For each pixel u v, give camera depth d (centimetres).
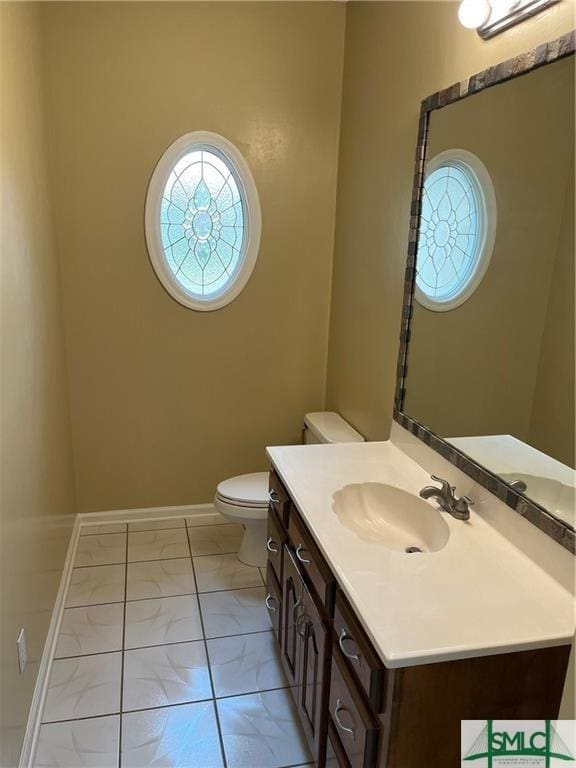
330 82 280
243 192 284
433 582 127
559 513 129
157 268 279
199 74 263
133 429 301
